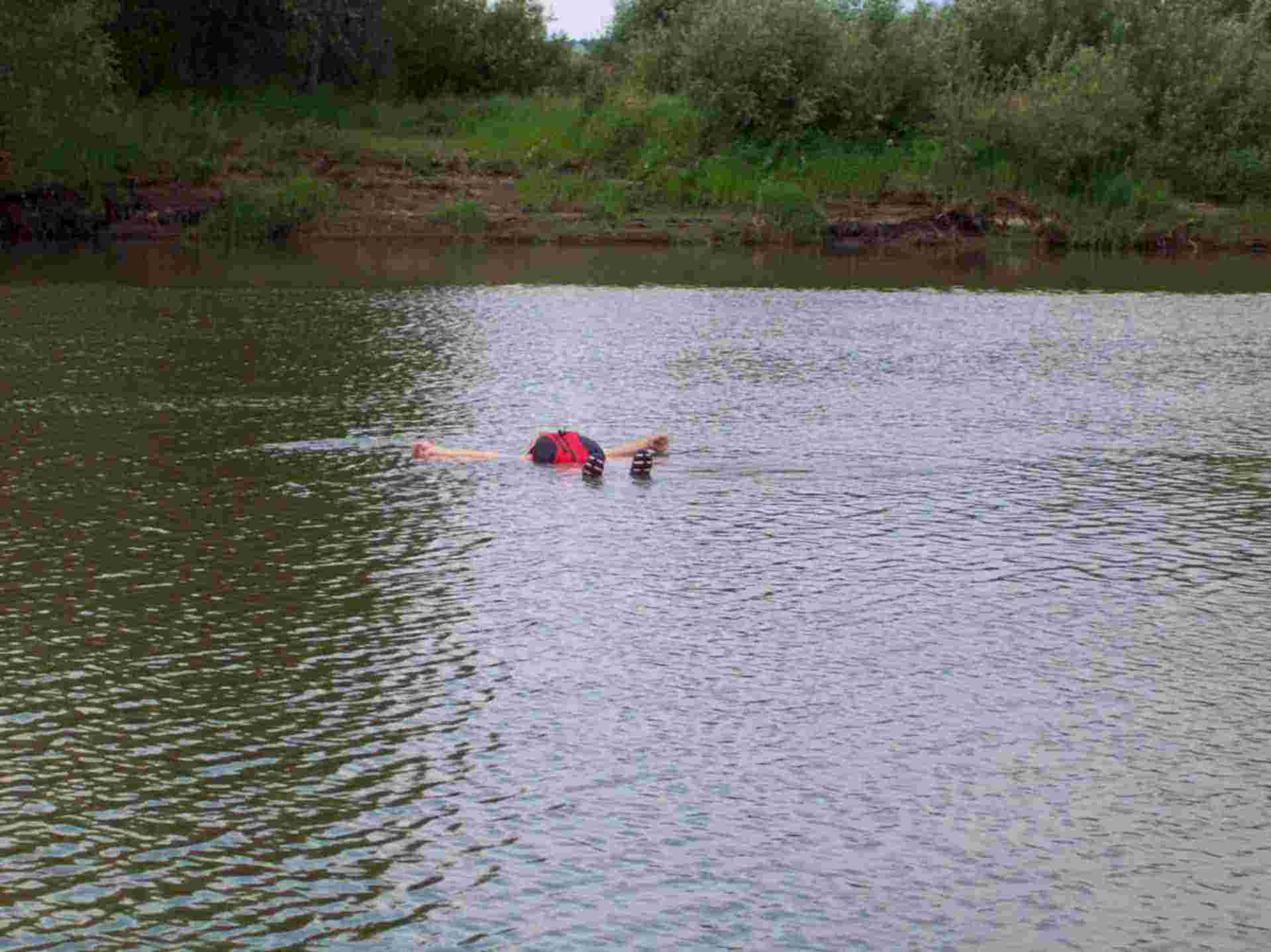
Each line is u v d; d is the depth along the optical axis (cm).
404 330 2698
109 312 2912
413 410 1930
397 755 895
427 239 4716
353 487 1528
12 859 775
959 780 866
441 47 5969
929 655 1062
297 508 1440
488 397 2031
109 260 3994
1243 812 830
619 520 1412
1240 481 1588
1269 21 6156
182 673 1020
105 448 1692
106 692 988
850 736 925
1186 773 877
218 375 2186
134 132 4788
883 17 5591
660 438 1672
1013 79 5581
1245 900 741
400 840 794
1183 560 1298
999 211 4953
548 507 1455
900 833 804
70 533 1349
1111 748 910
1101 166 5047
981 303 3291
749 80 5253
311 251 4331
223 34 5506
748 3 5400
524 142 5250
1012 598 1189
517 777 866
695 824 812
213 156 4869
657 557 1290
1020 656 1062
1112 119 4959
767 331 2778
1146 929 715
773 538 1352
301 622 1122
